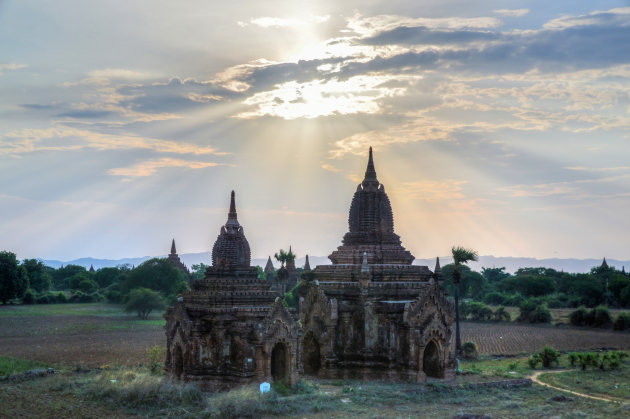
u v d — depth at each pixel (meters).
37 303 193.38
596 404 51.84
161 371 60.72
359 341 62.78
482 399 54.22
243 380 52.53
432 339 61.47
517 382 60.69
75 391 51.94
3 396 50.16
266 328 53.06
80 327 119.31
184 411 46.59
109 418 44.59
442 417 46.75
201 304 56.00
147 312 143.38
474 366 71.94
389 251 68.12
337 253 69.12
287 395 52.16
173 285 168.12
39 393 51.47
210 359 54.44
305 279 69.19
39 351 84.12
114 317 144.12
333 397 52.34
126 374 55.38
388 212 70.75
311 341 65.94
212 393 52.50
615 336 111.50
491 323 138.75
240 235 59.94
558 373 68.88
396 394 53.97
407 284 63.56
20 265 188.62
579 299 169.75
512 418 46.72
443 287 64.62
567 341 104.06
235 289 56.56
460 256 83.75
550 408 50.12
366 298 62.38
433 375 63.06
